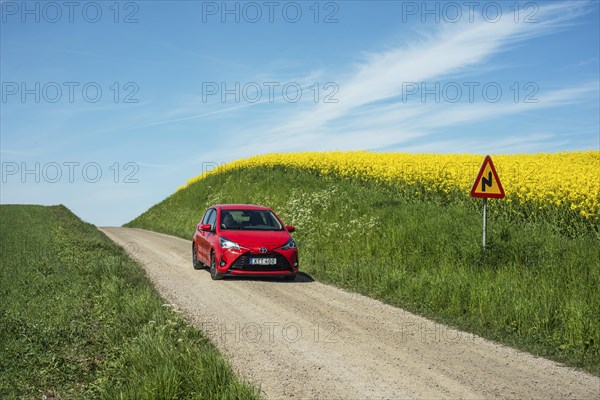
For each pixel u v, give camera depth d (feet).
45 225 83.10
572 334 22.34
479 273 35.35
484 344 22.39
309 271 42.57
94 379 17.92
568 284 30.50
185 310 28.45
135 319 24.57
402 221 54.03
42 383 17.33
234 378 16.48
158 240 75.25
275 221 42.63
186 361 17.51
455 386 17.21
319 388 17.02
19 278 35.78
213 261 39.32
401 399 16.08
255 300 31.32
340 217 63.10
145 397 15.03
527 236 43.21
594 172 77.56
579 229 50.62
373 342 22.41
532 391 16.83
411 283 33.09
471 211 59.98
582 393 16.71
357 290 34.78
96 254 50.31
